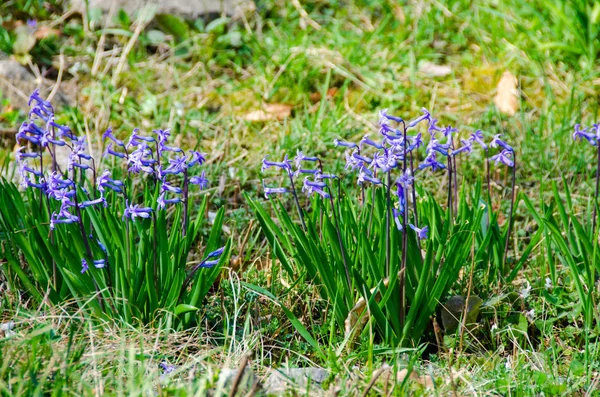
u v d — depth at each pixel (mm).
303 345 4262
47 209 4359
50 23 8578
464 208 4746
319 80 7840
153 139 4168
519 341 4344
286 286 4676
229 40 8383
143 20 8359
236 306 4191
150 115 7309
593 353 4062
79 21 8656
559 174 6414
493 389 3727
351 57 7984
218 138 6977
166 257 4168
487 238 4523
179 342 4137
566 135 6805
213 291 4883
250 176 6410
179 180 6195
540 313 4492
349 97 7641
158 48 8344
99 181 3996
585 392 3721
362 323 4262
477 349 4312
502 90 7457
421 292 4090
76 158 4391
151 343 3996
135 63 8055
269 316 4480
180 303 4289
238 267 5105
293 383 3631
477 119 7199
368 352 3900
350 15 9062
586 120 7125
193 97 7633
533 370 3945
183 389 3373
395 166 3977
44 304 4266
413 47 8258
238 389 3359
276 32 8586
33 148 6715
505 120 7188
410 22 8719
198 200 6055
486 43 8305
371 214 4320
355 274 4008
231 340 4086
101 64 8062
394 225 4082
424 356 4352
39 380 3354
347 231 4371
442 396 3627
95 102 7379
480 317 4465
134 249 4105
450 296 4590
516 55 7891
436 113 7367
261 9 9000
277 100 7613
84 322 4129
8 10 8711
